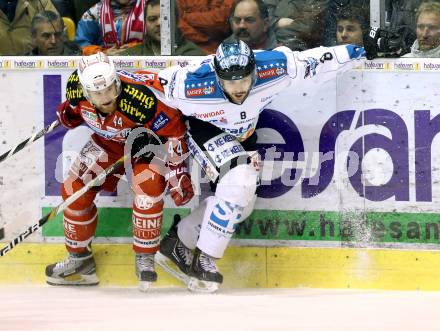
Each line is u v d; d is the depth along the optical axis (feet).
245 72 49.67
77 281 56.08
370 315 43.04
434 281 55.26
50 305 48.08
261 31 57.57
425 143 55.42
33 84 56.80
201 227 53.42
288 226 56.13
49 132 56.24
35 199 57.26
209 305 47.50
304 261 56.03
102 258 56.85
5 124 57.00
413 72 55.26
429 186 55.42
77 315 43.65
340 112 55.77
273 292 53.98
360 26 56.80
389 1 56.54
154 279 53.47
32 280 57.16
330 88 55.67
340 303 48.21
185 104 51.65
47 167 57.11
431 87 55.21
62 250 57.16
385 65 55.31
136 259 53.98
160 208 53.42
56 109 56.80
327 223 55.93
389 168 55.62
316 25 57.26
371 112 55.57
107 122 52.29
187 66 52.80
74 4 60.13
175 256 55.52
